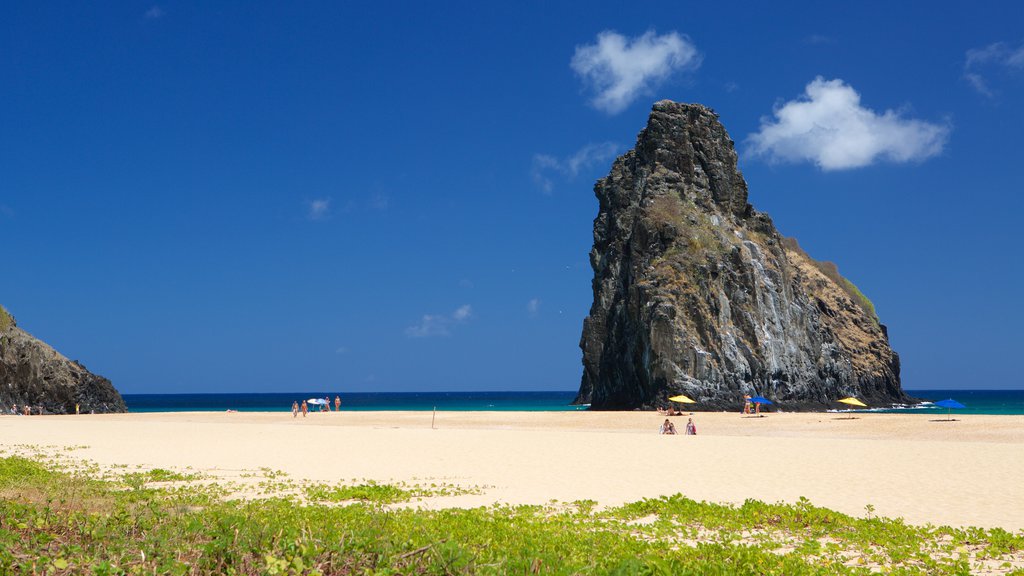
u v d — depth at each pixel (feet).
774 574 39.52
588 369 433.07
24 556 31.40
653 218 411.34
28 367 344.49
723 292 384.68
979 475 81.10
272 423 212.43
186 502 58.23
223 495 66.59
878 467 88.17
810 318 441.68
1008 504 63.77
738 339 376.68
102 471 85.30
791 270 444.14
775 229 457.68
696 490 71.92
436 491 70.95
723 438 133.69
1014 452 103.24
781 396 388.16
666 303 363.35
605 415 286.05
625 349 390.63
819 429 192.54
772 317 398.83
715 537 50.26
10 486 62.75
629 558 37.42
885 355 504.43
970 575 40.65
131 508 51.67
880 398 481.87
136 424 196.44
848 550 47.24
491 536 44.98
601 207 473.26
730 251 401.08
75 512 43.19
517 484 76.07
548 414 294.05
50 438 138.00
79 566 30.99
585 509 60.44
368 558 33.73
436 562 33.09
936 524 55.62
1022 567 42.42
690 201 429.38
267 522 43.45
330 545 34.78
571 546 42.47
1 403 332.19
